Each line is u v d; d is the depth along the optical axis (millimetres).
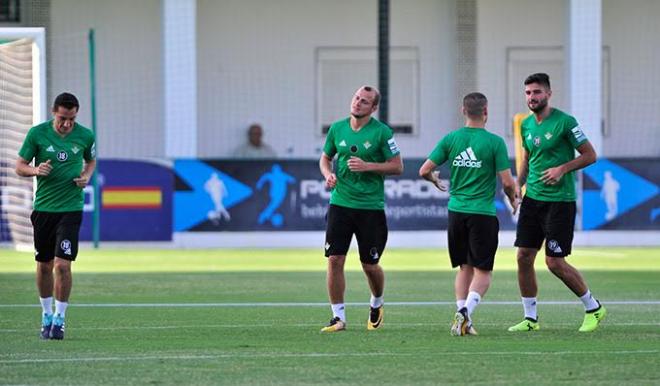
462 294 36094
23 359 30109
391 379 26953
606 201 84688
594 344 33312
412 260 71875
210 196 82250
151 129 103312
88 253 76250
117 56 102750
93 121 78562
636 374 27750
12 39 60531
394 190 83750
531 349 32156
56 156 34625
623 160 84812
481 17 106500
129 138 103188
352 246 83438
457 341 34031
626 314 42625
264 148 101438
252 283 55938
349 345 33062
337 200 36906
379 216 36969
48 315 35219
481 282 35625
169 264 68188
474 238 35562
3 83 66875
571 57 92688
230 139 106062
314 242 83375
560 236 36281
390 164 36469
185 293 50781
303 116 106875
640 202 84875
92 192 80438
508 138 107125
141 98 103062
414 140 107188
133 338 34938
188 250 79625
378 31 101688
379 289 37406
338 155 36875
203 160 82188
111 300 47656
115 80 102688
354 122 36625
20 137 65562
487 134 35594
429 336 35375
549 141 36156
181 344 33344
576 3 92438
